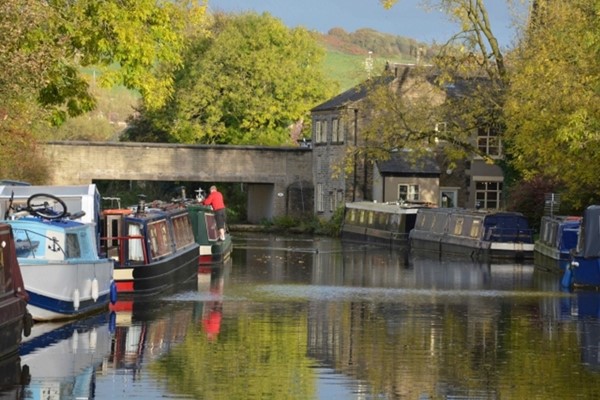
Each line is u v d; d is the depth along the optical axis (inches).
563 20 2017.7
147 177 3339.1
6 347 938.7
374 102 2593.5
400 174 3169.3
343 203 3230.8
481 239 2306.8
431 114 2503.7
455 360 992.9
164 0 1413.6
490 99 2374.5
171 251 1621.6
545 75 1940.2
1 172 2031.3
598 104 1813.5
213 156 3390.7
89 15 1352.1
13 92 1252.5
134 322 1191.6
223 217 2116.1
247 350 1026.1
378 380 897.5
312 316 1278.3
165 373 908.0
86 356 978.1
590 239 1621.6
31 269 1115.3
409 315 1301.7
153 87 1396.4
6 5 1206.9
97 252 1305.4
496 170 3201.3
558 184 2421.3
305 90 3732.8
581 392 860.6
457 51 2404.0
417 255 2385.6
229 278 1749.5
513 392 859.4
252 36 3690.9
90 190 1352.1
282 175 3440.0
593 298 1505.9
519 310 1362.0
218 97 3663.9
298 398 825.5
